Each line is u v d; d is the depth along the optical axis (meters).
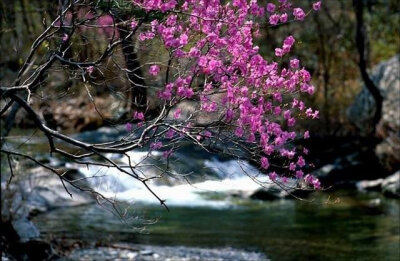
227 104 6.31
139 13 6.41
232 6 6.88
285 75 6.76
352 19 26.95
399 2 27.62
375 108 22.61
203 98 6.26
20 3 15.75
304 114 7.10
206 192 18.30
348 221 16.19
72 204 16.81
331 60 27.11
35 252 11.85
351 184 20.53
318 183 6.96
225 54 6.53
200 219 16.11
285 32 23.73
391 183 19.44
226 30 6.51
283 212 17.20
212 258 12.67
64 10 6.53
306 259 12.79
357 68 27.14
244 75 6.41
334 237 14.57
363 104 23.12
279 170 7.71
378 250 13.43
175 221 15.78
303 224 15.88
